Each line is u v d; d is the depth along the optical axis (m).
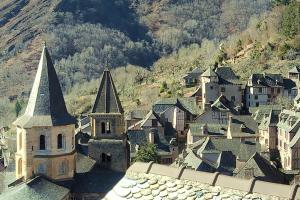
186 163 83.31
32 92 62.31
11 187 61.53
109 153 68.56
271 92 146.88
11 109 197.50
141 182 18.88
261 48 186.00
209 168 81.62
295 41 179.00
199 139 115.75
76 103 189.62
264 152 96.69
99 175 65.19
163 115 129.88
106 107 69.19
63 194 59.19
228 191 17.23
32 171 60.66
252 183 17.02
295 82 150.00
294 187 16.39
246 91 147.25
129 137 108.50
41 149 60.69
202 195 17.47
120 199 18.72
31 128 60.00
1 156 103.38
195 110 134.88
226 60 195.62
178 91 165.38
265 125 111.25
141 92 181.62
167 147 107.88
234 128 114.94
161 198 18.03
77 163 68.06
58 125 60.66
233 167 86.12
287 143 98.75
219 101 128.62
